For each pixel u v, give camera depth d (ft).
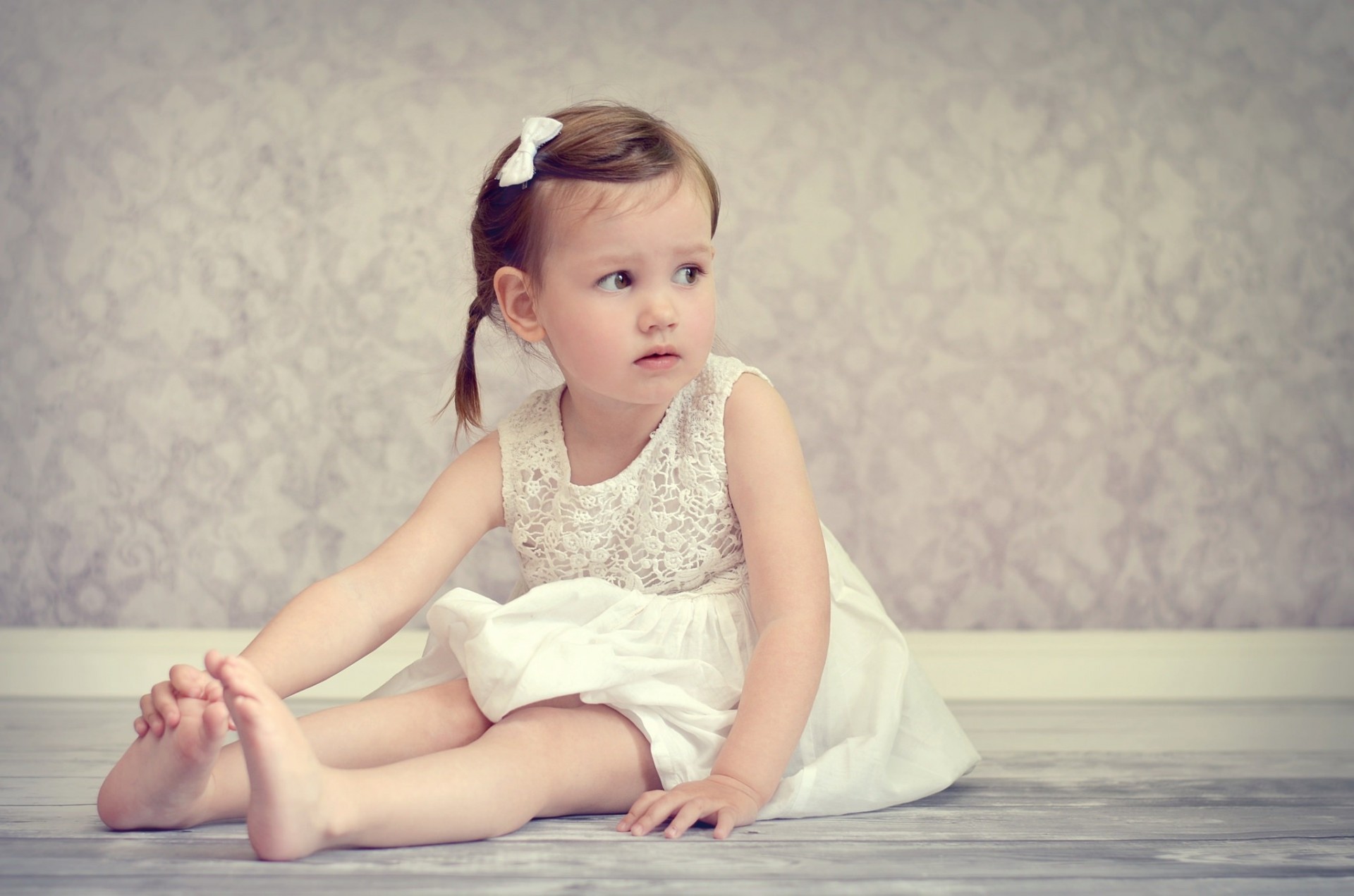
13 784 4.00
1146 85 7.37
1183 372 7.32
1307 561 7.31
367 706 3.38
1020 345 7.27
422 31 7.21
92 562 7.05
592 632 3.53
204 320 7.11
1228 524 7.29
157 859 2.80
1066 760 4.71
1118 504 7.27
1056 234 7.30
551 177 3.58
